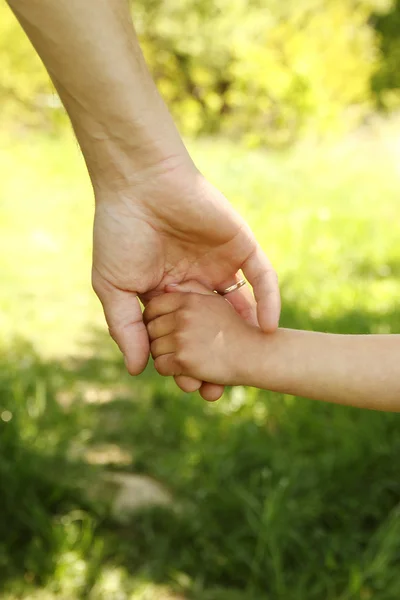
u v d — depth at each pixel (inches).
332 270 213.0
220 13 423.5
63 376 150.9
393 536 99.3
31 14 53.2
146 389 147.2
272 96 414.9
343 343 59.6
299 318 170.9
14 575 96.3
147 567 99.1
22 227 253.6
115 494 112.7
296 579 97.4
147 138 57.4
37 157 342.0
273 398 136.2
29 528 102.6
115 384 149.6
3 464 108.9
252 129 420.5
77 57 54.4
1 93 412.5
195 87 435.2
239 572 99.0
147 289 63.2
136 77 56.2
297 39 427.5
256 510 106.6
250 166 332.5
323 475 114.0
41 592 94.3
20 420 123.0
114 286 62.3
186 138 415.8
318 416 129.8
